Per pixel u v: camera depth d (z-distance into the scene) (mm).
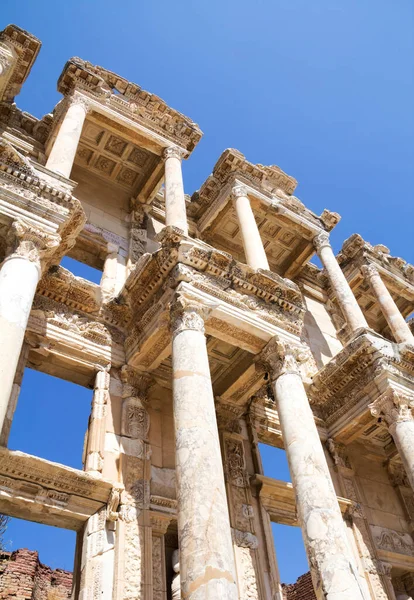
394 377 18062
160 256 14773
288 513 16438
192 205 24109
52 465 12094
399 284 26984
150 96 20781
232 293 14844
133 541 12352
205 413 11359
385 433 21094
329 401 20219
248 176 23391
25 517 11961
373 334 19219
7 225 12047
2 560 20203
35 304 14930
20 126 20438
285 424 13453
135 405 14945
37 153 19609
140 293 15617
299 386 14188
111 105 19562
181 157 20328
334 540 11234
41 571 21562
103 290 17406
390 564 17641
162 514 13219
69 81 19422
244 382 16922
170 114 21141
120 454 13766
